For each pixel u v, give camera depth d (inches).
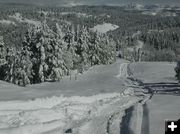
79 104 925.8
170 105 943.7
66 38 2785.4
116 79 2458.2
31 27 2158.0
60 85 1939.0
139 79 2453.2
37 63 2097.7
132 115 770.2
